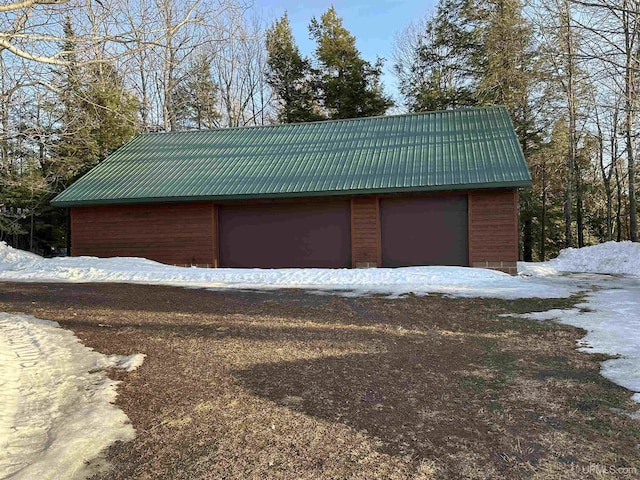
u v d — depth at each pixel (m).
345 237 14.08
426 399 3.83
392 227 13.71
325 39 31.28
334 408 3.65
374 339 5.80
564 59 15.14
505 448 2.99
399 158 14.40
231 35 11.07
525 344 5.50
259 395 3.94
